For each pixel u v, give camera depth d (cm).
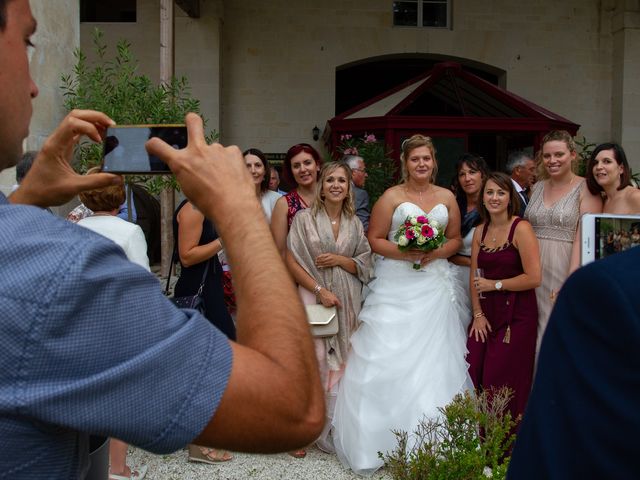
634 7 1230
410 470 284
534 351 416
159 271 888
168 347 84
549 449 81
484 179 452
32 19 99
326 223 428
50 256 82
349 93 1436
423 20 1277
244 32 1229
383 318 417
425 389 393
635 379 75
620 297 77
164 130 135
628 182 419
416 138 453
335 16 1238
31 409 79
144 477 377
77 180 132
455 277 446
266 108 1234
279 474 388
